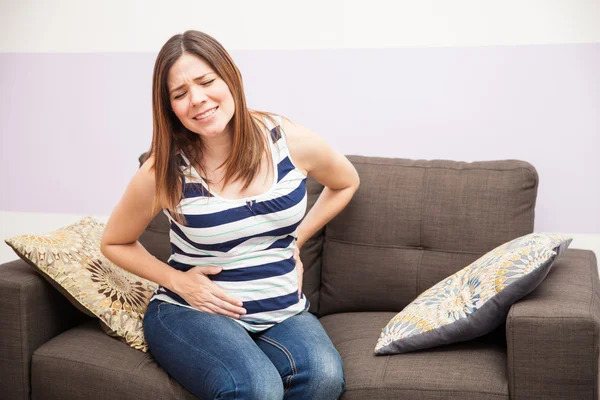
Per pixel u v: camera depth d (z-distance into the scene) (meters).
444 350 1.98
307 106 2.80
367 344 2.07
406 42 2.67
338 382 1.85
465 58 2.63
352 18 2.71
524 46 2.57
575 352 1.74
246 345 1.85
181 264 2.05
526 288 1.85
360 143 2.78
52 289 2.20
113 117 2.99
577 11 2.51
